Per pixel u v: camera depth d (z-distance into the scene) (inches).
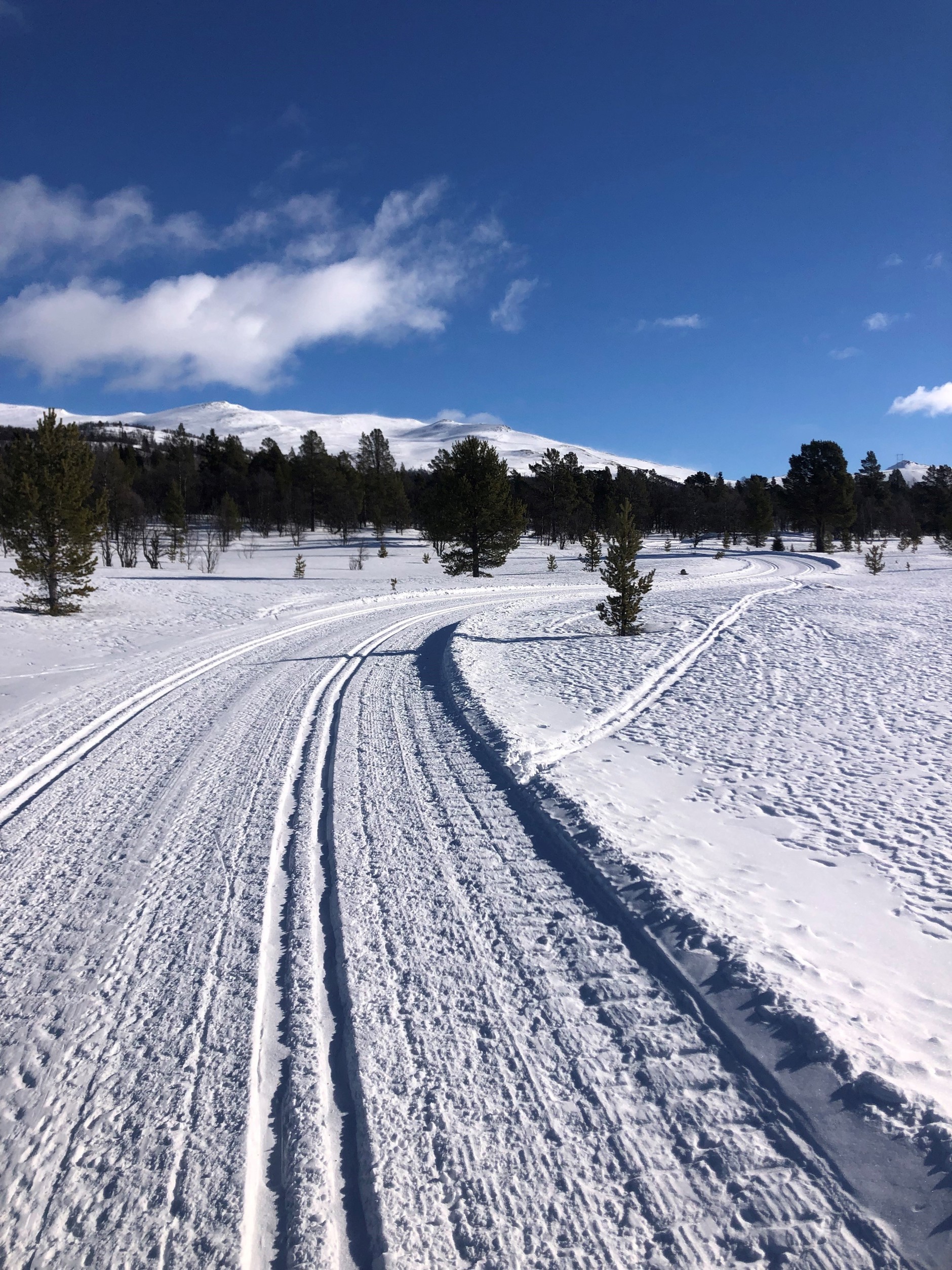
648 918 175.8
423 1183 109.7
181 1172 113.6
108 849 236.8
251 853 230.1
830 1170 107.3
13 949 179.2
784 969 153.3
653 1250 97.9
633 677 467.5
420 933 179.3
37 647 628.4
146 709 430.3
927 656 489.7
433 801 268.1
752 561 1859.0
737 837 227.1
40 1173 114.3
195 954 173.9
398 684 480.1
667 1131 117.3
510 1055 136.1
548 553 2287.2
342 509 2886.3
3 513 788.6
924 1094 117.4
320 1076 133.5
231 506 2679.6
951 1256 92.1
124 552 1987.0
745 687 430.3
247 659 589.9
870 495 3705.7
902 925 174.2
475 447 1478.8
